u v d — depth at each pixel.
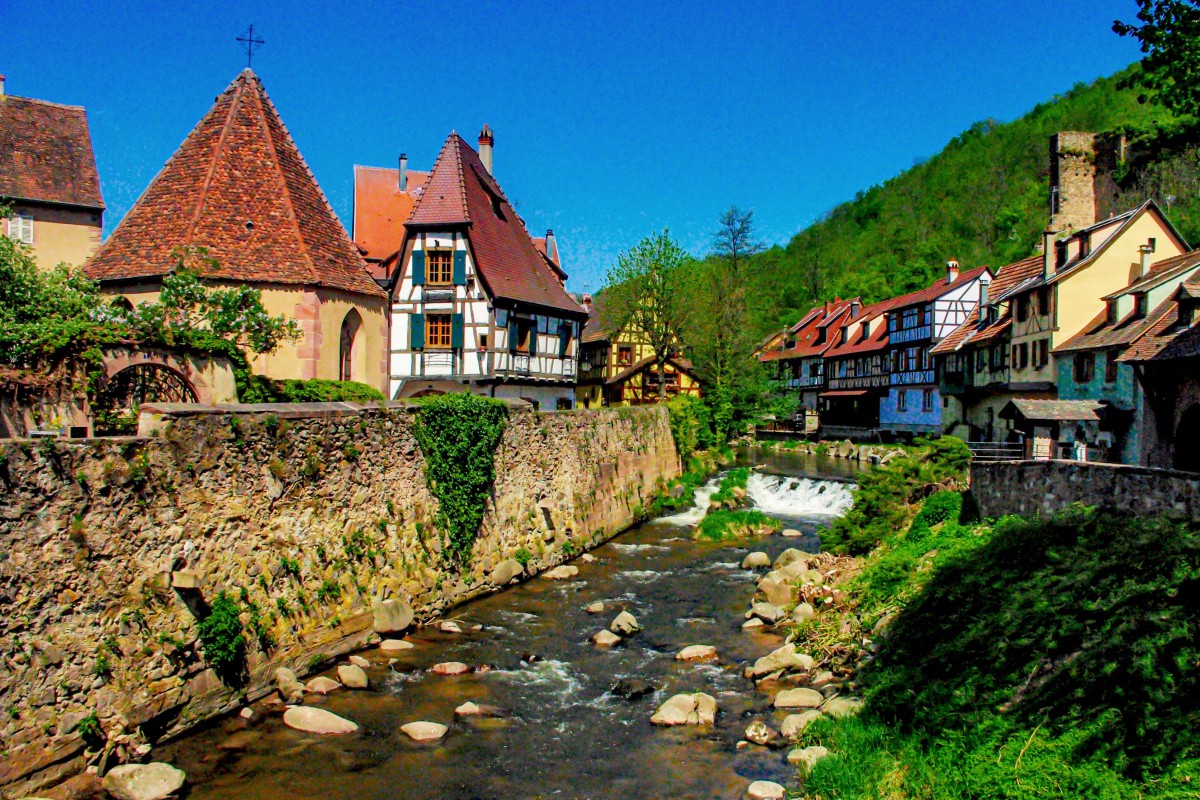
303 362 24.41
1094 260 34.69
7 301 18.53
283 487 14.89
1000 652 12.46
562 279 47.81
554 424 26.12
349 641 16.02
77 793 10.41
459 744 12.45
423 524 19.02
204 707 12.71
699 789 11.18
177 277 20.75
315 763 11.68
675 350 52.97
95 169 32.78
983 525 19.50
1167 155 60.69
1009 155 103.50
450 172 36.47
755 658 16.53
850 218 122.44
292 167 26.77
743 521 30.12
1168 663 10.48
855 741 11.84
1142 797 9.07
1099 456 28.70
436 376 35.50
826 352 67.31
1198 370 21.50
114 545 11.62
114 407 17.70
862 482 25.00
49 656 10.55
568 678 15.32
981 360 44.34
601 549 27.41
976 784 10.04
